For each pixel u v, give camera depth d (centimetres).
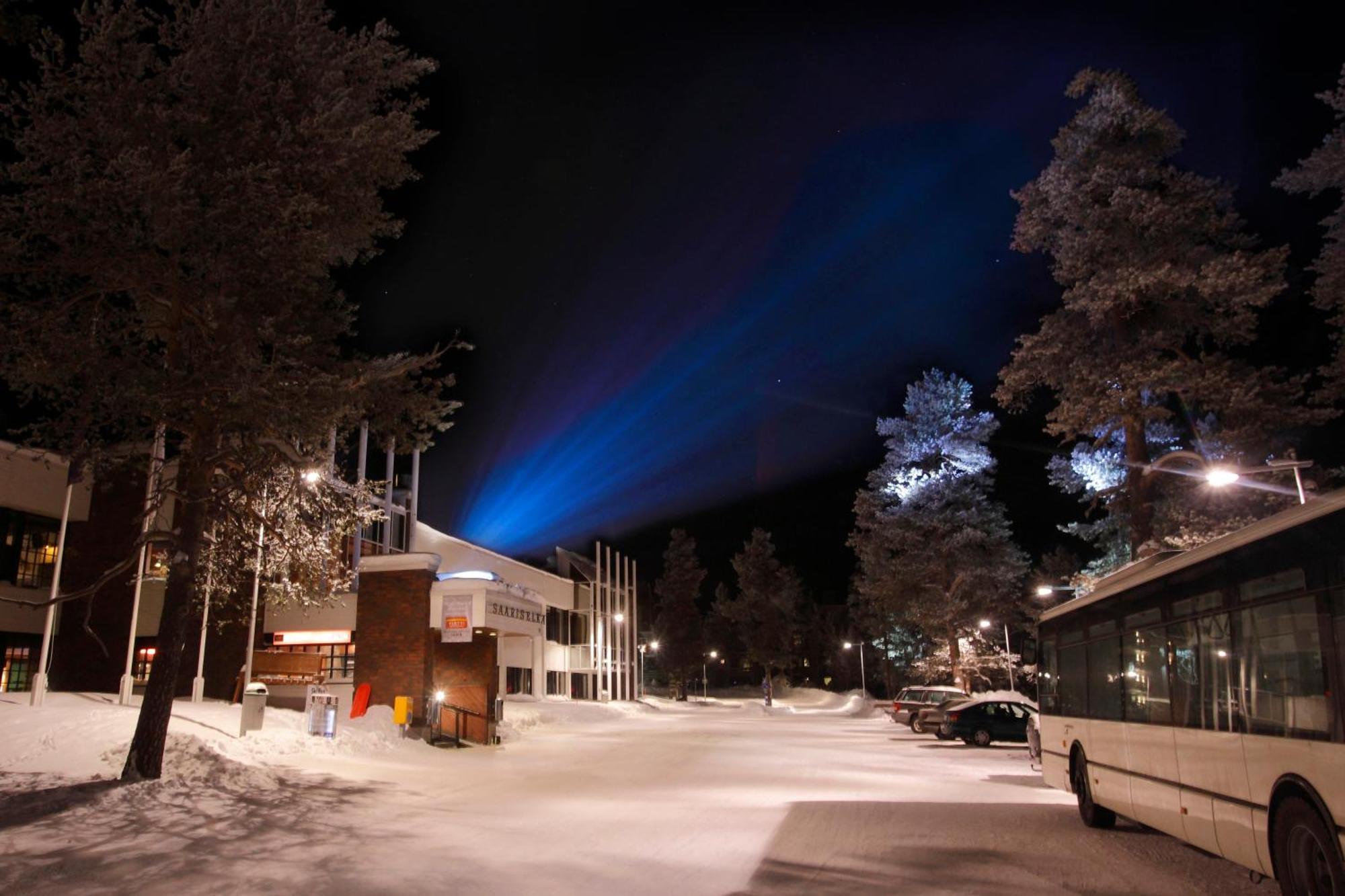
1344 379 2125
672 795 1469
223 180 1173
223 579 1742
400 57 1373
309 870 848
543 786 1567
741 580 8619
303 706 2539
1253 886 805
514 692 4788
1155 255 2191
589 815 1223
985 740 2686
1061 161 2356
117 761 1388
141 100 1201
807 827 1131
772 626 8500
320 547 1661
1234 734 745
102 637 2822
